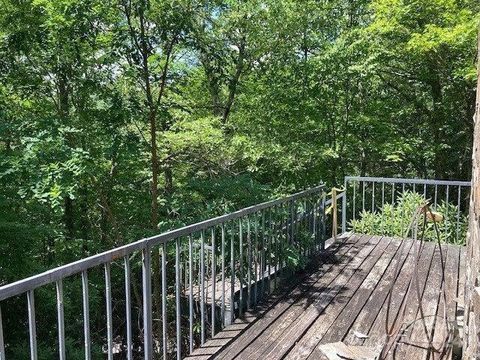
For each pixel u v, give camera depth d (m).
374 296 3.98
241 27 9.63
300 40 10.08
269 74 10.06
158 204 7.72
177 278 2.92
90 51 6.80
